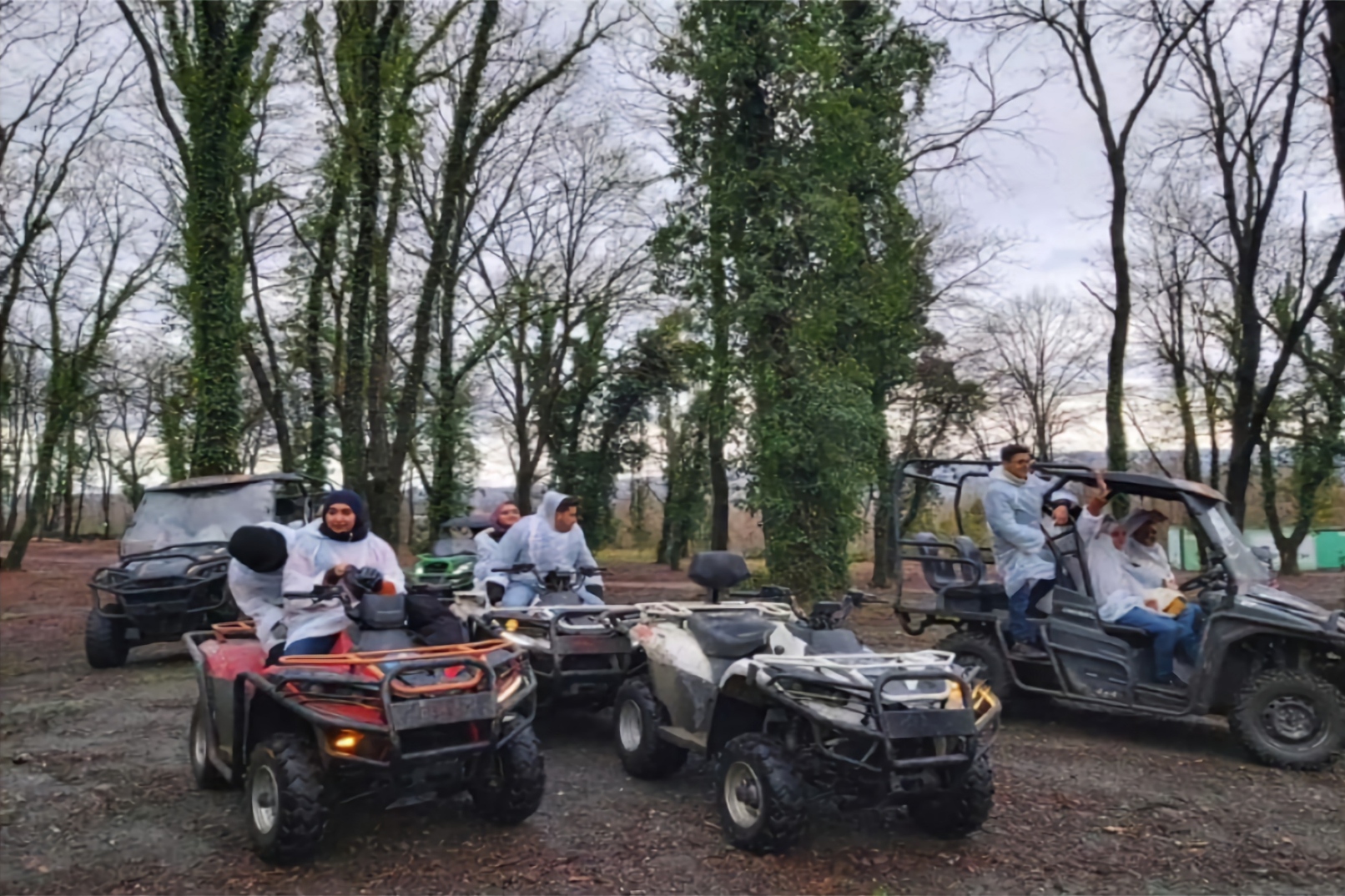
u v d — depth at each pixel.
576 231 32.16
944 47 19.47
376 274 23.12
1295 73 16.92
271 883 5.24
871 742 5.39
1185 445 29.16
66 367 27.94
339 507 6.24
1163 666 8.18
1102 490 8.72
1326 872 5.54
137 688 10.82
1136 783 7.19
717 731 6.40
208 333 17.83
